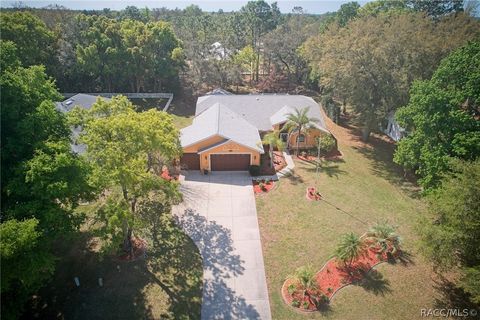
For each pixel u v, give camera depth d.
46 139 17.69
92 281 19.66
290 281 19.97
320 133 37.06
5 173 16.02
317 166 32.28
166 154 21.23
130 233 21.31
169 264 21.05
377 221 25.55
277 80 64.38
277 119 37.88
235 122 35.25
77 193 17.41
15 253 13.62
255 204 27.30
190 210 26.25
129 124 18.70
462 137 23.77
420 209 27.20
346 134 43.16
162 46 51.84
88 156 18.95
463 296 19.19
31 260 14.32
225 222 25.06
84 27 50.97
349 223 25.25
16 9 63.69
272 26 81.25
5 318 15.22
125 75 50.88
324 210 26.72
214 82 58.03
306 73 61.78
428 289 19.59
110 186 18.50
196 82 56.12
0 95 16.39
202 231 24.03
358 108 39.09
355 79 36.62
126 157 18.77
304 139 37.41
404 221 25.66
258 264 21.28
